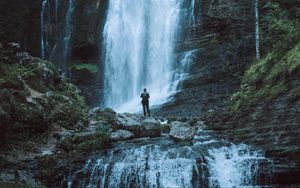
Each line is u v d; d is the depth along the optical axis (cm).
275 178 1134
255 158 1188
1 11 3181
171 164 1229
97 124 1667
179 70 2608
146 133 1559
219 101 2239
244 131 1420
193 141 1405
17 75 1709
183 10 2712
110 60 2916
